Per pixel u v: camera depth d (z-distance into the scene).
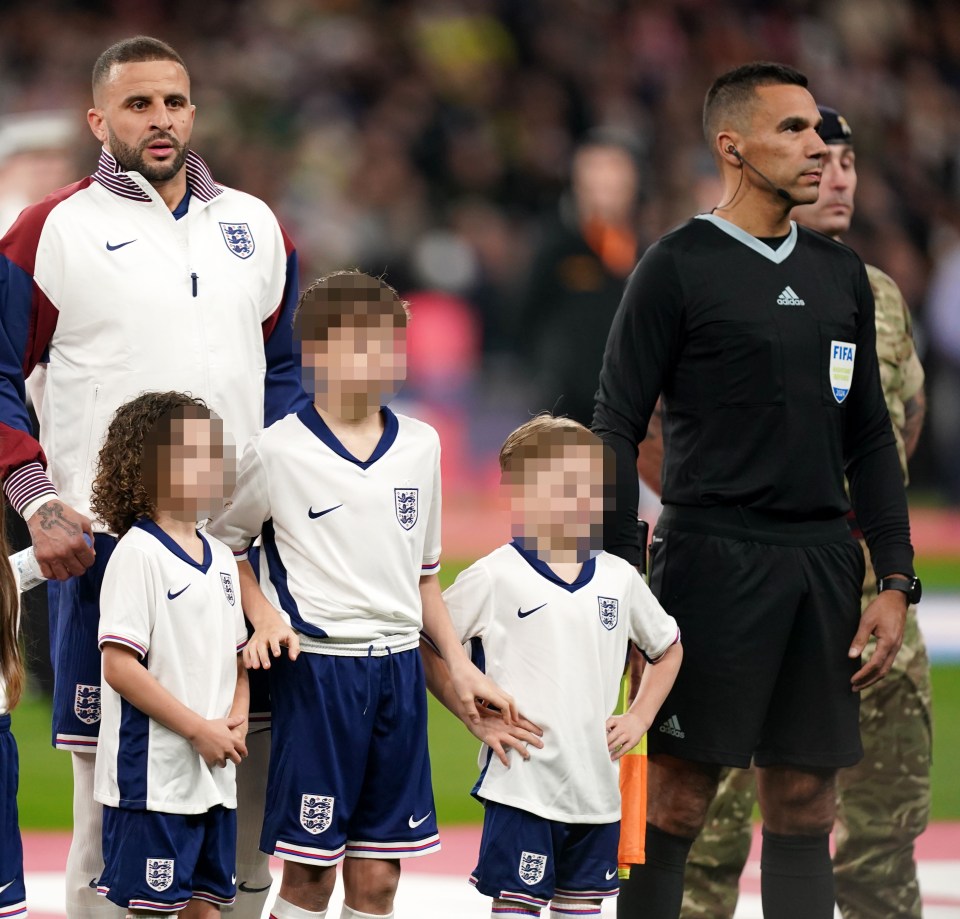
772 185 17.56
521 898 16.45
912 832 19.92
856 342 18.09
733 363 17.31
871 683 17.78
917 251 74.62
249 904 18.23
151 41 17.27
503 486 17.12
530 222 71.31
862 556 18.00
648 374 17.62
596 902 16.83
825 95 81.25
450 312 63.47
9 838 15.17
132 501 15.91
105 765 15.81
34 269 16.94
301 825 16.03
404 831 16.44
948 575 53.84
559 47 78.94
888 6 85.38
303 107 72.00
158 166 17.02
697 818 17.94
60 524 15.71
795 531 17.47
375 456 16.39
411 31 77.25
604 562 17.11
